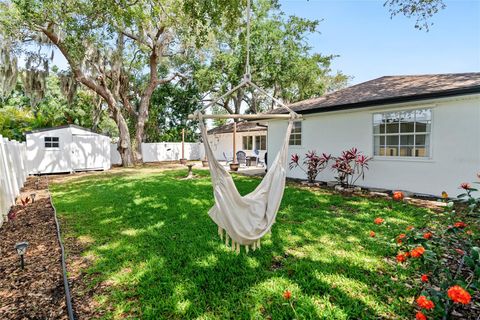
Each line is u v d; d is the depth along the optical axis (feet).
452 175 19.51
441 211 16.40
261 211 9.91
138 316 7.14
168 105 72.84
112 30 34.50
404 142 22.22
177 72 61.11
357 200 19.60
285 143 11.09
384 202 18.94
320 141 28.96
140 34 43.32
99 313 7.30
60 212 17.49
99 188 26.61
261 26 51.06
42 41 34.37
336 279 8.59
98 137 45.27
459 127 19.07
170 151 69.87
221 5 20.40
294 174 32.14
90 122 71.15
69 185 29.27
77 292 8.27
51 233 13.60
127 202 20.03
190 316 7.04
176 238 12.50
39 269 9.74
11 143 20.86
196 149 74.13
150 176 35.68
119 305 7.59
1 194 15.01
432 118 20.43
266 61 52.85
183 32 37.14
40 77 35.19
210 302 7.55
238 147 64.75
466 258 5.91
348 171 24.11
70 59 36.19
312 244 11.48
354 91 29.22
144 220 15.43
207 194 22.29
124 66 56.08
